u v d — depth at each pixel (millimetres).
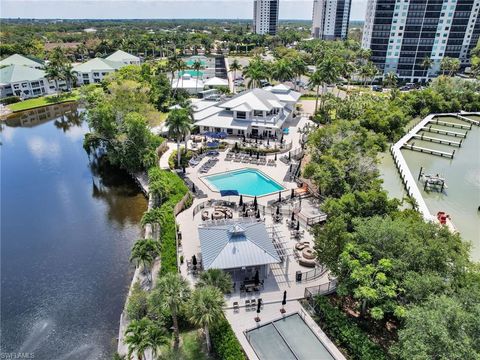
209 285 26344
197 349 26516
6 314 32781
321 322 28828
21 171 65500
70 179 61875
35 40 185500
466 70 148000
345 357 25828
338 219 31000
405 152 78625
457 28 138000
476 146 82500
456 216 51750
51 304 33969
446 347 18922
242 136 75312
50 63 125312
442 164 71938
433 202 56156
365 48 154000
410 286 24328
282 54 179625
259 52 196500
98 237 44344
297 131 79875
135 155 59219
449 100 109375
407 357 20000
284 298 30516
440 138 87188
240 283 33031
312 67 166000
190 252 37531
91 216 49281
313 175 48844
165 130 74562
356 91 104188
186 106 74688
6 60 134375
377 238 28234
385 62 147375
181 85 111812
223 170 59312
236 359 24219
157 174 51594
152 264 36125
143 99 80562
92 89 97750
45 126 94312
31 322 31984
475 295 22531
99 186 58906
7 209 51688
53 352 29141
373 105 83938
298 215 44719
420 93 107438
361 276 25359
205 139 72938
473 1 132500
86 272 38188
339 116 83500
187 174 57875
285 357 25969
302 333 28031
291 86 132625
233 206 47094
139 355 23797
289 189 52594
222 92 114812
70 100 115500
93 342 29984
